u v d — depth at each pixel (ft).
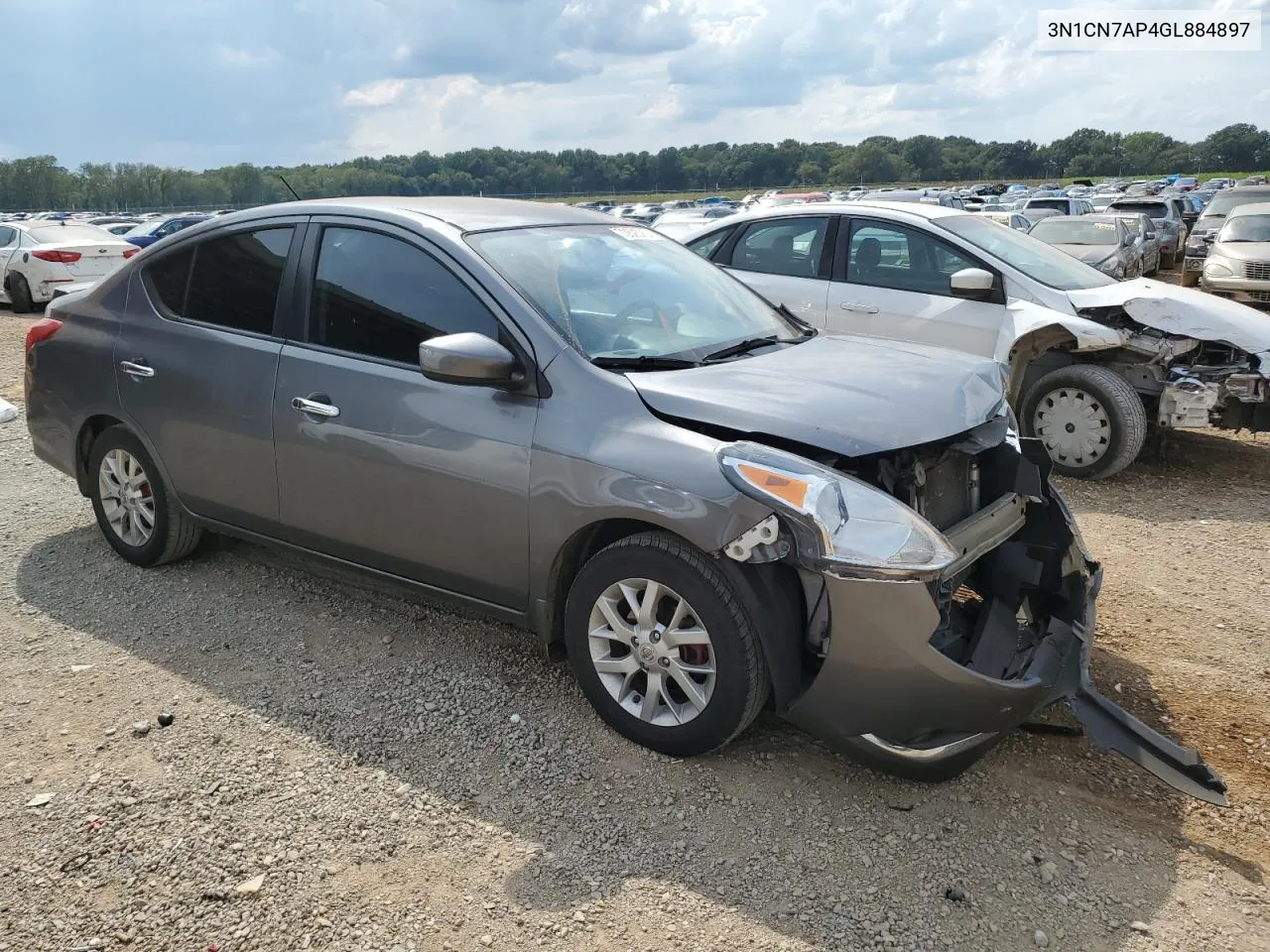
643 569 10.09
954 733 9.52
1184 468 22.98
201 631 13.34
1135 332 21.90
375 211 12.39
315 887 8.64
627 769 10.31
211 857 8.98
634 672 10.53
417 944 8.02
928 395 10.57
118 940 8.04
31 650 12.82
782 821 9.54
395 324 11.87
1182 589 15.61
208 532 15.67
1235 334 20.97
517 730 11.00
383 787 10.00
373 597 14.37
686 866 8.93
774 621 9.55
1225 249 49.88
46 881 8.67
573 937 8.11
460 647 12.91
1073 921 8.35
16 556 15.96
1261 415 21.30
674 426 10.04
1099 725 9.95
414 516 11.63
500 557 11.08
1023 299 21.65
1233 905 8.57
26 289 52.29
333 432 12.07
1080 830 9.53
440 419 11.23
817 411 9.86
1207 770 9.62
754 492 9.21
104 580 14.97
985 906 8.49
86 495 15.78
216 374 13.23
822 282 23.61
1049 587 11.23
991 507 10.85
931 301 22.25
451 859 9.01
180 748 10.63
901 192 106.73
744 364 11.25
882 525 9.07
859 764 9.99
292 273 12.85
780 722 11.25
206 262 13.88
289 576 15.08
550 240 12.51
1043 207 81.00
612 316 11.64
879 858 9.07
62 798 9.77
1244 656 13.24
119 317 14.60
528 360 10.84
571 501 10.31
